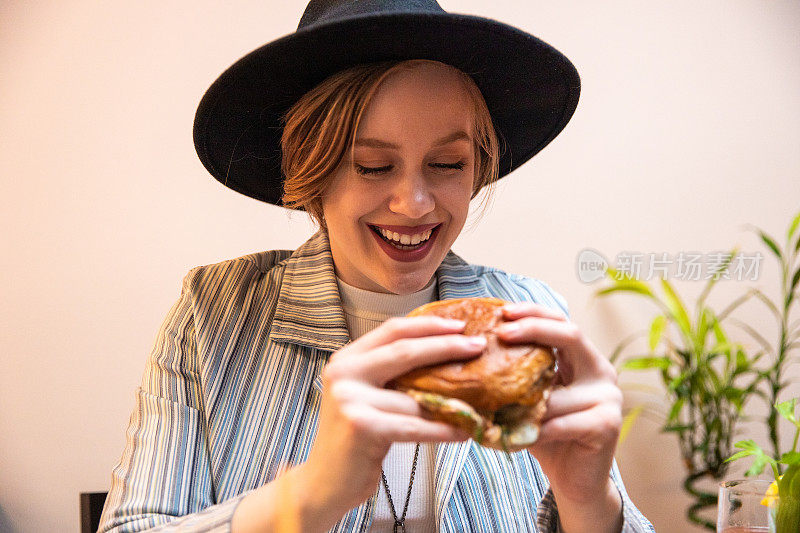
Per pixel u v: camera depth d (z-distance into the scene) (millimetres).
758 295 2680
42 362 2273
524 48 1024
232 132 1188
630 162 2602
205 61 2291
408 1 1023
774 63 2646
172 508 1029
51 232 2262
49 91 2240
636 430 2709
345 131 982
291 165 1117
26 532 2285
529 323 743
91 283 2277
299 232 2379
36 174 2252
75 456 2291
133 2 2254
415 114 960
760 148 2664
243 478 1105
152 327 2301
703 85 2621
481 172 1185
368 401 717
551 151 2562
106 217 2275
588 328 2637
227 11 2291
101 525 1036
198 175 2314
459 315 777
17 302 2264
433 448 1139
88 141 2258
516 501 1133
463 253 2527
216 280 1234
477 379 696
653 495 2701
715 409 2686
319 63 1021
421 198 978
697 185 2645
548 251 2568
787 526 1024
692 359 2631
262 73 1044
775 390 2559
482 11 2445
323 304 1180
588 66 2557
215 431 1123
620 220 2604
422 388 712
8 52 2225
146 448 1085
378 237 1062
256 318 1202
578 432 760
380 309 1208
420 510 1110
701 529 2703
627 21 2561
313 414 1139
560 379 867
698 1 2596
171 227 2303
